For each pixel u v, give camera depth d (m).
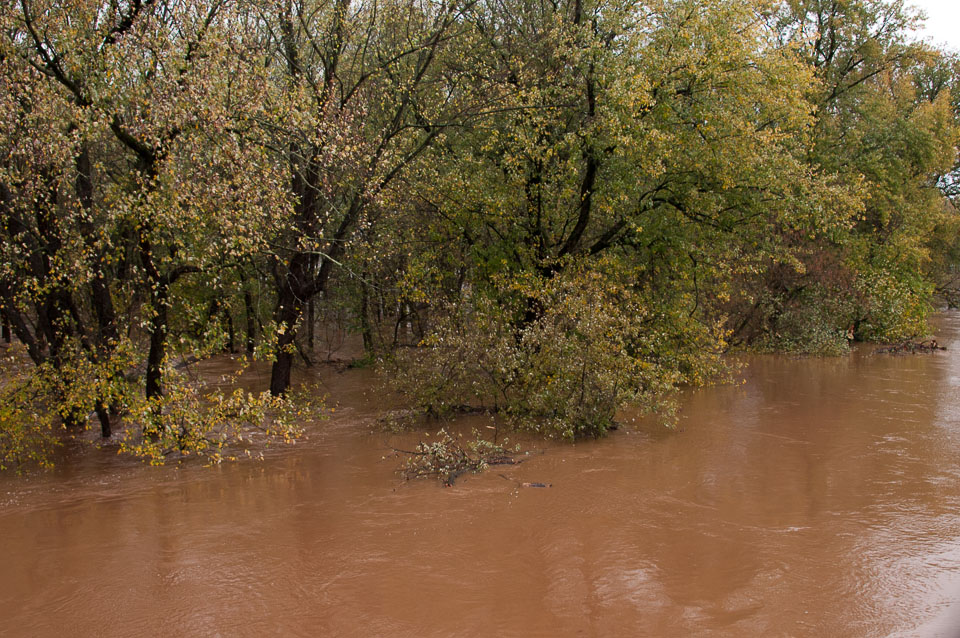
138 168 10.09
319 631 5.71
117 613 5.99
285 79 13.15
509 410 12.80
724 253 15.99
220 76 9.86
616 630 5.71
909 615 5.94
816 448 11.20
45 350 11.05
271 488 9.39
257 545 7.41
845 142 25.62
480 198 14.30
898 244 26.50
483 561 6.98
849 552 7.18
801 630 5.71
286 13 12.88
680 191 14.92
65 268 9.77
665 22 13.90
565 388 11.80
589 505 8.57
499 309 13.91
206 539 7.57
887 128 26.00
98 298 10.87
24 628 5.76
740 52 13.42
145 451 9.73
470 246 15.68
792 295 24.36
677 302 15.38
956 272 40.41
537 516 8.21
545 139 14.72
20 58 9.05
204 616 5.94
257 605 6.12
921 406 14.40
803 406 14.55
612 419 12.66
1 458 10.08
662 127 13.92
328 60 14.07
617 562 6.94
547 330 12.01
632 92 12.91
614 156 14.01
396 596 6.28
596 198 14.38
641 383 12.46
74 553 7.22
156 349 10.84
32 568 6.87
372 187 13.03
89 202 10.74
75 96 9.50
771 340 23.38
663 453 10.98
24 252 9.96
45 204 9.72
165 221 9.28
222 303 12.09
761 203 14.98
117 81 9.42
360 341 26.41
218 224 9.77
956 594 6.30
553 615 5.95
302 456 11.04
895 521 8.03
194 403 10.01
